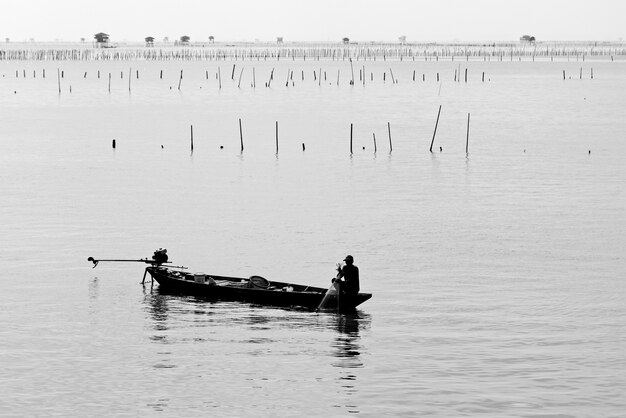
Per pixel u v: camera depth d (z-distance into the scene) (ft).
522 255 169.89
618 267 160.66
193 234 186.50
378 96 648.79
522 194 242.99
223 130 415.85
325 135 397.19
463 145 364.58
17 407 96.99
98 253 168.66
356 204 225.56
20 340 118.42
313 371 108.37
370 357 113.29
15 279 149.18
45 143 361.10
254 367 109.60
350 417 95.40
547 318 129.90
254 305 137.18
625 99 627.46
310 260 165.07
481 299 139.54
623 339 120.57
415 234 188.65
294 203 226.17
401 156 328.08
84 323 126.11
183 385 103.81
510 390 102.68
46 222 197.88
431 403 98.99
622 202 230.27
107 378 105.60
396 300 139.03
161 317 129.90
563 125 450.71
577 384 104.42
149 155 325.42
